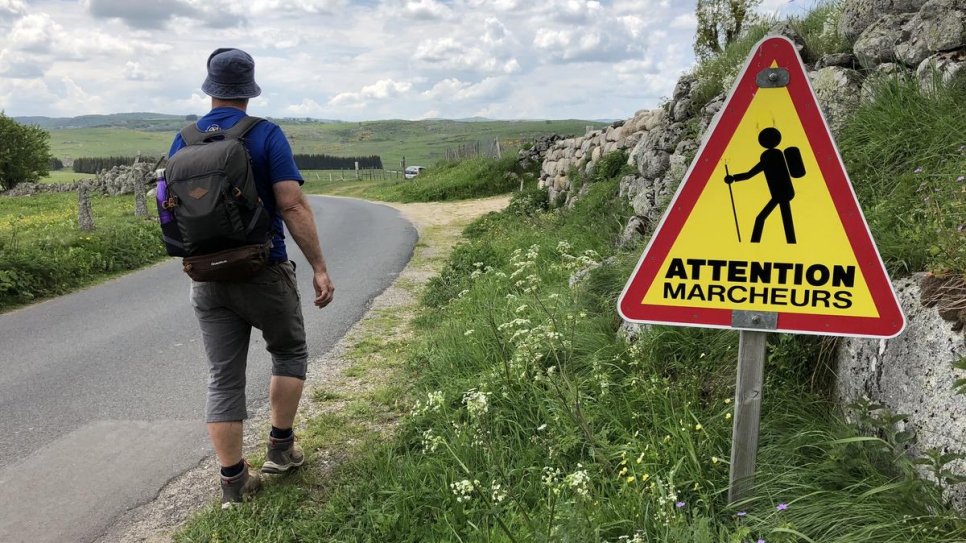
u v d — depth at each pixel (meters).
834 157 1.97
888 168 3.71
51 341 6.16
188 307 7.54
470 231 13.97
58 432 4.00
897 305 1.97
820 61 5.61
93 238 11.07
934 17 4.33
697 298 2.13
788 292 2.06
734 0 10.59
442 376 4.26
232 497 3.02
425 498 2.83
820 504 2.08
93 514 3.07
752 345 2.13
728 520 2.25
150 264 11.21
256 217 2.77
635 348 3.36
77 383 4.89
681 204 2.10
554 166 15.90
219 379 2.98
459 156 34.16
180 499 3.19
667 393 3.01
